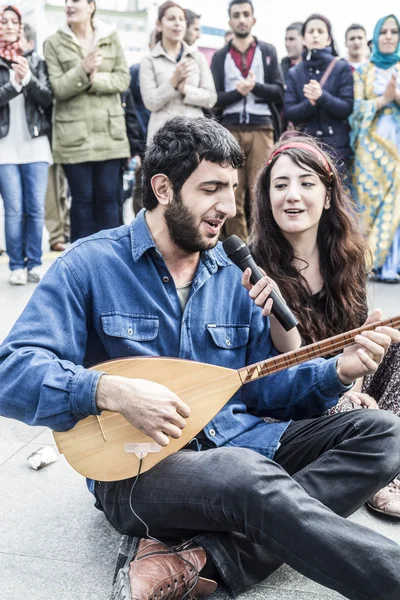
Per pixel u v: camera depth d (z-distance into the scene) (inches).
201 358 84.4
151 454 77.4
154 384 74.1
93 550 88.8
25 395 75.3
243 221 242.4
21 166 222.5
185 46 229.3
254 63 231.6
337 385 84.4
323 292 105.9
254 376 79.9
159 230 82.2
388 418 81.7
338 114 226.5
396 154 226.1
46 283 80.0
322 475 79.4
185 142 77.0
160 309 82.3
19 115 218.8
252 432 85.7
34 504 99.6
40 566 85.4
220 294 86.0
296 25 282.4
